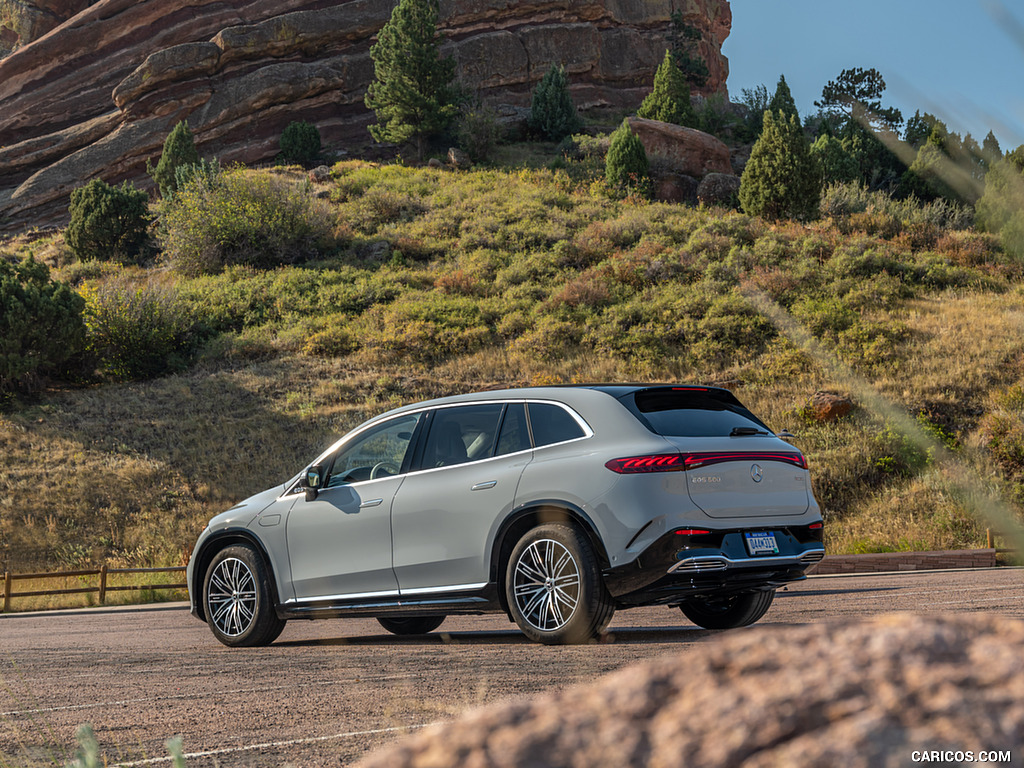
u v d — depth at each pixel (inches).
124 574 716.7
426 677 163.2
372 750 108.5
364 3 2554.1
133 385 1252.5
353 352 1307.8
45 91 2390.5
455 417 241.1
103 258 1806.1
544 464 218.1
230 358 1317.7
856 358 1050.7
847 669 19.9
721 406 230.2
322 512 252.2
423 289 1529.3
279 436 1058.1
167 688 171.0
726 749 17.9
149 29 2448.3
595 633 208.2
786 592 398.0
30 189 2198.6
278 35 2421.3
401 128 2314.2
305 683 166.6
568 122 2615.7
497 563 220.5
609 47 2977.4
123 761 109.7
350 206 1924.2
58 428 1075.3
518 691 141.6
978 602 281.3
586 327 1269.7
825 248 1407.5
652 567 200.8
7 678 197.3
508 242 1711.4
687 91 2568.9
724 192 2105.1
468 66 2753.4
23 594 601.3
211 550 277.4
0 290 1168.8
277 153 2389.3
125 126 2289.6
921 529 704.4
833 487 819.4
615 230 1691.7
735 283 1331.2
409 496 237.5
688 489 205.9
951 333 1082.1
